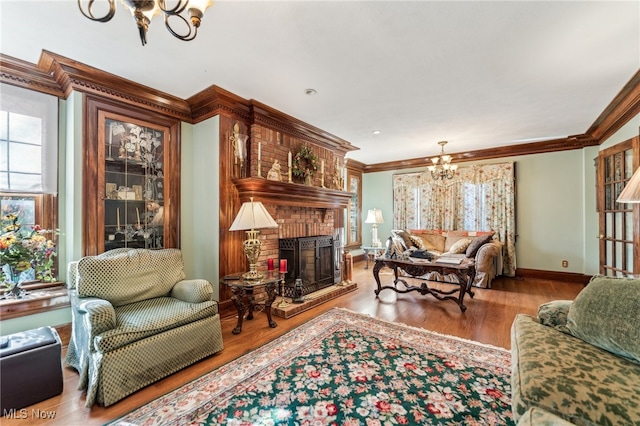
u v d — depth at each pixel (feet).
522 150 17.49
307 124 13.14
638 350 4.16
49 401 5.76
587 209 15.72
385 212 23.13
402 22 6.29
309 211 13.93
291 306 10.79
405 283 13.10
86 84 8.51
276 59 7.76
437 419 5.19
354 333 8.93
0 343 5.77
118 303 7.29
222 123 10.30
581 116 12.16
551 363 4.22
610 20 6.18
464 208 19.30
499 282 16.17
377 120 12.72
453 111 11.60
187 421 5.19
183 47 7.21
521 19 6.20
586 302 5.14
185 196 11.10
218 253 10.25
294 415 5.32
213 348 7.54
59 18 6.12
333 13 5.99
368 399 5.75
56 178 8.68
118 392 5.74
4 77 7.77
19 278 8.18
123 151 9.52
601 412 3.35
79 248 8.48
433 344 8.18
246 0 5.57
